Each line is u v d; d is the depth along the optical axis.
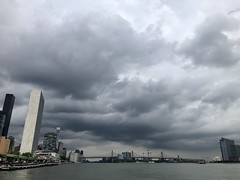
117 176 161.25
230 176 171.12
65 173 177.62
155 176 165.88
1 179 115.50
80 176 152.50
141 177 155.62
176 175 178.62
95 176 157.12
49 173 168.50
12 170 178.88
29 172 167.62
